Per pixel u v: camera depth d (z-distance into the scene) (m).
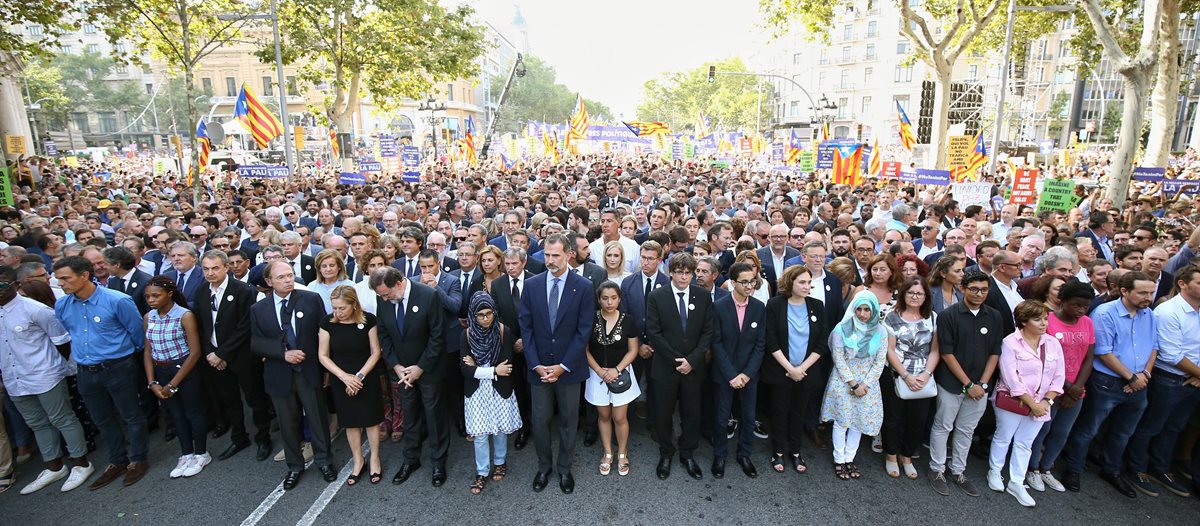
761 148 30.61
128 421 4.97
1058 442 4.70
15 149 26.02
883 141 65.69
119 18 17.48
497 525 4.41
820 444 5.50
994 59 43.69
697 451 5.46
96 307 4.77
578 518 4.48
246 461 5.34
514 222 7.28
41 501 4.76
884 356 4.70
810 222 8.90
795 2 19.11
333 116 23.50
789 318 4.91
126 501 4.75
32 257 5.45
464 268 5.98
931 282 5.27
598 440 5.68
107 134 71.75
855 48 68.88
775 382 4.93
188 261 6.11
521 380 5.70
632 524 4.41
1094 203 11.61
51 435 5.00
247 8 19.44
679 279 4.69
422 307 4.79
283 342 4.73
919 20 17.97
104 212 12.52
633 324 4.89
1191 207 9.90
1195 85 48.28
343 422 4.80
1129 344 4.48
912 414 4.79
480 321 4.57
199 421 5.16
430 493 4.82
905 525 4.34
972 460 5.23
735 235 8.02
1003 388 4.54
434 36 23.97
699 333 4.81
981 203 11.41
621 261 5.70
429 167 25.73
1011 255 5.00
